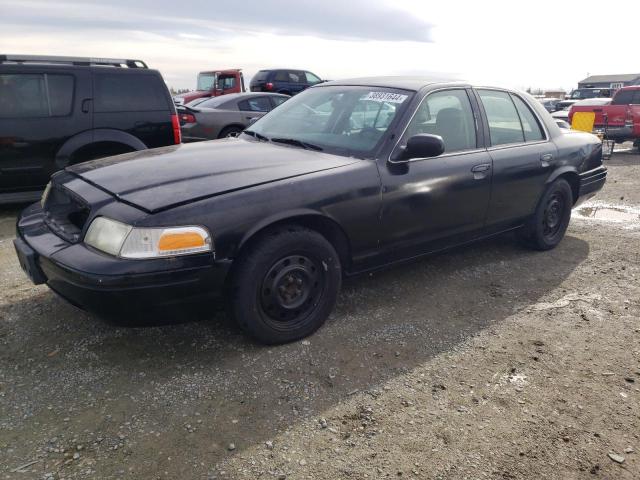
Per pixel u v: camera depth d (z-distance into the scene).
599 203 7.11
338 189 3.07
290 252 2.91
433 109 3.73
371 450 2.25
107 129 6.08
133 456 2.18
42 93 5.72
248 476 2.09
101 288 2.44
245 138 4.05
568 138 4.93
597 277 4.30
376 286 3.98
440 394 2.66
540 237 4.77
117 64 6.23
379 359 2.97
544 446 2.31
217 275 2.66
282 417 2.45
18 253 3.03
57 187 3.25
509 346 3.16
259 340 2.97
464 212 3.88
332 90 4.15
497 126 4.23
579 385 2.77
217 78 18.86
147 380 2.70
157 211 2.53
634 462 2.23
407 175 3.42
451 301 3.78
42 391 2.59
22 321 3.28
